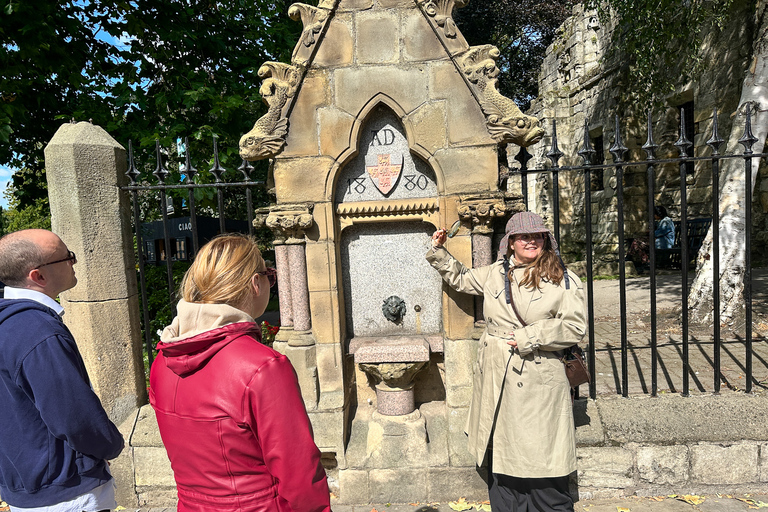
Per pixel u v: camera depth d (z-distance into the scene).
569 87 15.00
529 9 18.69
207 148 5.85
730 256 5.40
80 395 1.49
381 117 2.87
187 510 1.21
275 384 1.14
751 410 2.75
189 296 1.27
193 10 6.34
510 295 2.31
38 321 1.50
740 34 8.66
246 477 1.16
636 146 12.12
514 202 2.74
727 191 5.52
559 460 2.21
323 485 1.18
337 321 2.83
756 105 5.40
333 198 2.85
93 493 1.62
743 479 2.68
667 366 4.17
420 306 3.05
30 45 4.77
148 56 6.14
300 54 2.72
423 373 3.12
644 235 12.14
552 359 2.24
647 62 7.93
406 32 2.70
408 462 2.79
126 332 3.04
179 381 1.22
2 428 1.49
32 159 6.59
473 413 2.48
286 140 2.76
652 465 2.70
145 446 2.87
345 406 2.90
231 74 6.86
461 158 2.72
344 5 2.70
